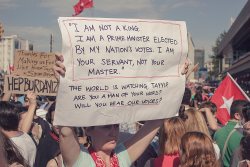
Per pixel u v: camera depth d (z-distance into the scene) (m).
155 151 4.86
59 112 2.84
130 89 3.00
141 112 3.09
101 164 3.11
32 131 6.76
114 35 2.91
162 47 3.09
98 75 2.88
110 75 2.92
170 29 3.13
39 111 7.83
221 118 8.60
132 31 2.97
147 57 3.04
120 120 3.01
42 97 11.74
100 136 3.13
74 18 2.80
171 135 4.22
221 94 8.68
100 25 2.87
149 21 3.04
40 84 6.12
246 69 45.25
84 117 2.88
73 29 2.79
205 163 3.67
